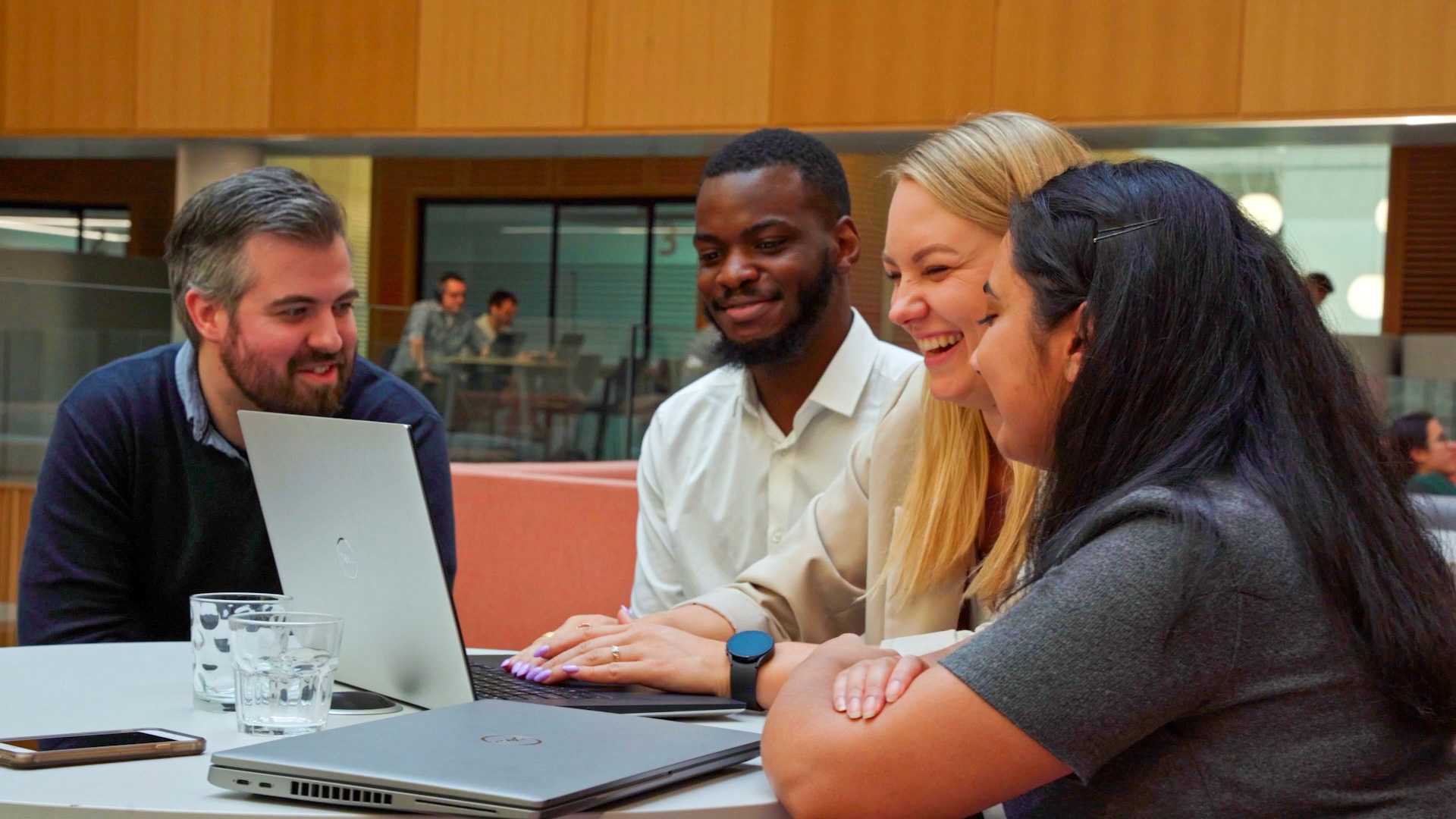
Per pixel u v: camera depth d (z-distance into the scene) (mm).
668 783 1019
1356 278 9312
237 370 1706
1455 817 926
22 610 1761
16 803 927
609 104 7352
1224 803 922
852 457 1798
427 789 919
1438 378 7512
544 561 3111
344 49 7758
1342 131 6332
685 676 1396
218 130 7941
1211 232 1001
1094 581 924
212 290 1690
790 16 7039
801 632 1734
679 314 11406
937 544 1588
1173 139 6609
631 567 3006
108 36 8094
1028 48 6613
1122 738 921
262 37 7887
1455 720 931
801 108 7016
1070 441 1008
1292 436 958
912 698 967
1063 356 1043
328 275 1704
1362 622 921
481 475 3195
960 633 1489
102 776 1012
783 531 2178
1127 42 6449
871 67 6887
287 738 1030
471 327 5793
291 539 1405
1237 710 925
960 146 1531
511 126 7508
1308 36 6176
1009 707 926
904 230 1538
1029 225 1060
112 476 1769
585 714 1161
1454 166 9078
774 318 2131
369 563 1300
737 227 2125
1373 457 996
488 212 11875
